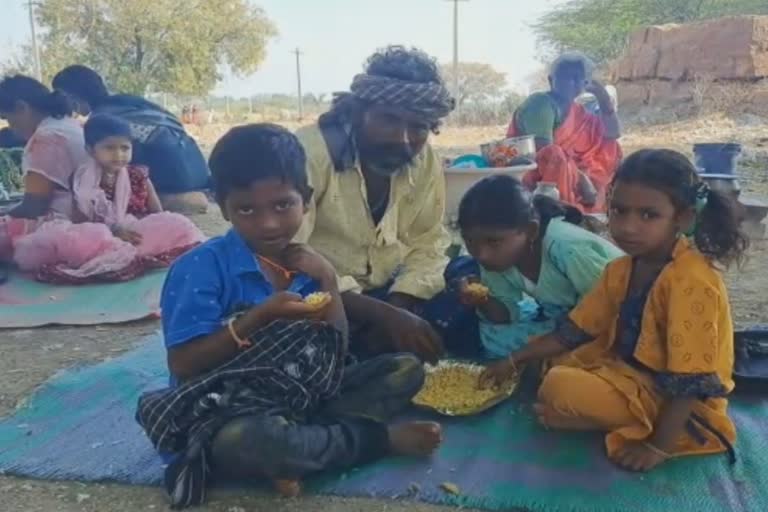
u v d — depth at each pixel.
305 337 2.42
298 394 2.41
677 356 2.41
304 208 2.49
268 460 2.28
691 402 2.43
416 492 2.40
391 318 2.94
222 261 2.43
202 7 31.00
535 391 3.06
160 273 4.90
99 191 5.02
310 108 44.44
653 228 2.43
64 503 2.41
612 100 6.43
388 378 2.63
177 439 2.39
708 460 2.54
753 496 2.35
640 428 2.52
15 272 4.94
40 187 5.00
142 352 3.60
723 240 2.45
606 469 2.50
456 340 3.38
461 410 2.83
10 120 5.21
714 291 2.41
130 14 29.91
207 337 2.34
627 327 2.63
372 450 2.52
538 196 3.10
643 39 18.75
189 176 7.30
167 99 33.22
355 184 3.04
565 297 3.05
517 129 6.41
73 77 6.71
